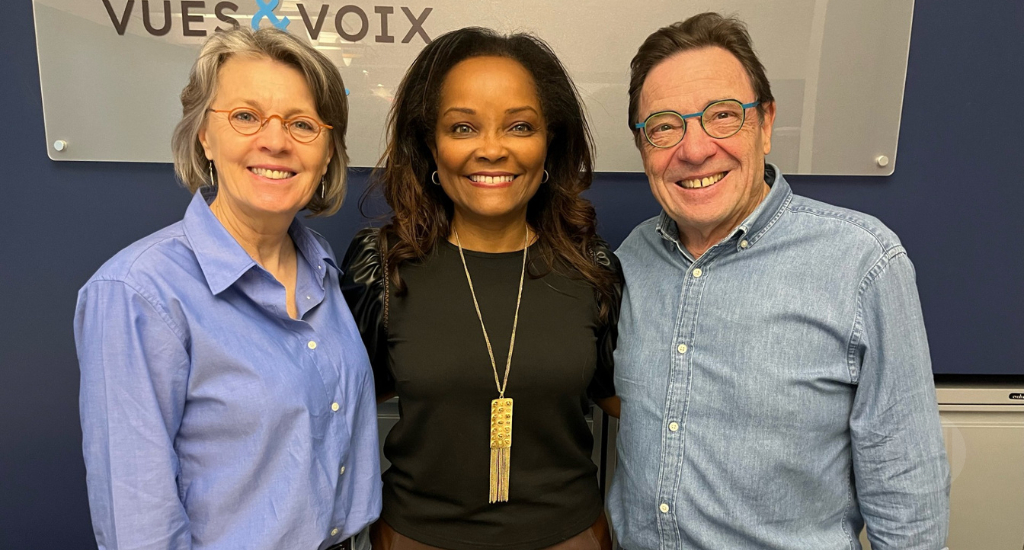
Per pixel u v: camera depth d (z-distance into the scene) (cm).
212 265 78
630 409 96
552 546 100
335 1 127
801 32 133
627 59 133
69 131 129
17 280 136
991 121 139
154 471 70
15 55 127
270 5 127
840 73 135
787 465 83
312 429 80
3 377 138
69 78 127
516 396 98
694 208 87
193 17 126
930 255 145
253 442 76
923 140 140
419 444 100
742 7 132
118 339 69
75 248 136
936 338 147
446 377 97
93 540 146
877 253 79
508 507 100
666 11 131
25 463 142
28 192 133
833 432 84
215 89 78
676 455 89
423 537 100
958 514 146
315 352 85
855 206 143
